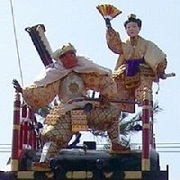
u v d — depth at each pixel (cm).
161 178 1085
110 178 1098
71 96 1164
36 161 1129
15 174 1101
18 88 1148
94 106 1145
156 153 1142
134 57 1304
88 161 1113
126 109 1266
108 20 1295
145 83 1286
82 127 1133
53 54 1179
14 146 1111
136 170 1101
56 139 1130
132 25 1312
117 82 1296
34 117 1247
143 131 1100
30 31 1320
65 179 1102
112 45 1305
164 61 1303
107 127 1152
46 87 1159
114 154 1127
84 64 1176
